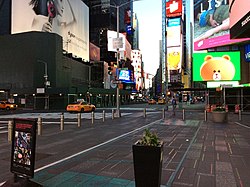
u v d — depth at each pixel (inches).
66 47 3073.3
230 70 1465.3
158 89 6894.7
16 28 2792.8
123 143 428.1
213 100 1501.0
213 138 474.6
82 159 317.1
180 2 4525.1
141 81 6574.8
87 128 645.3
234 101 1419.8
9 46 2396.7
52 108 2014.0
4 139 476.4
